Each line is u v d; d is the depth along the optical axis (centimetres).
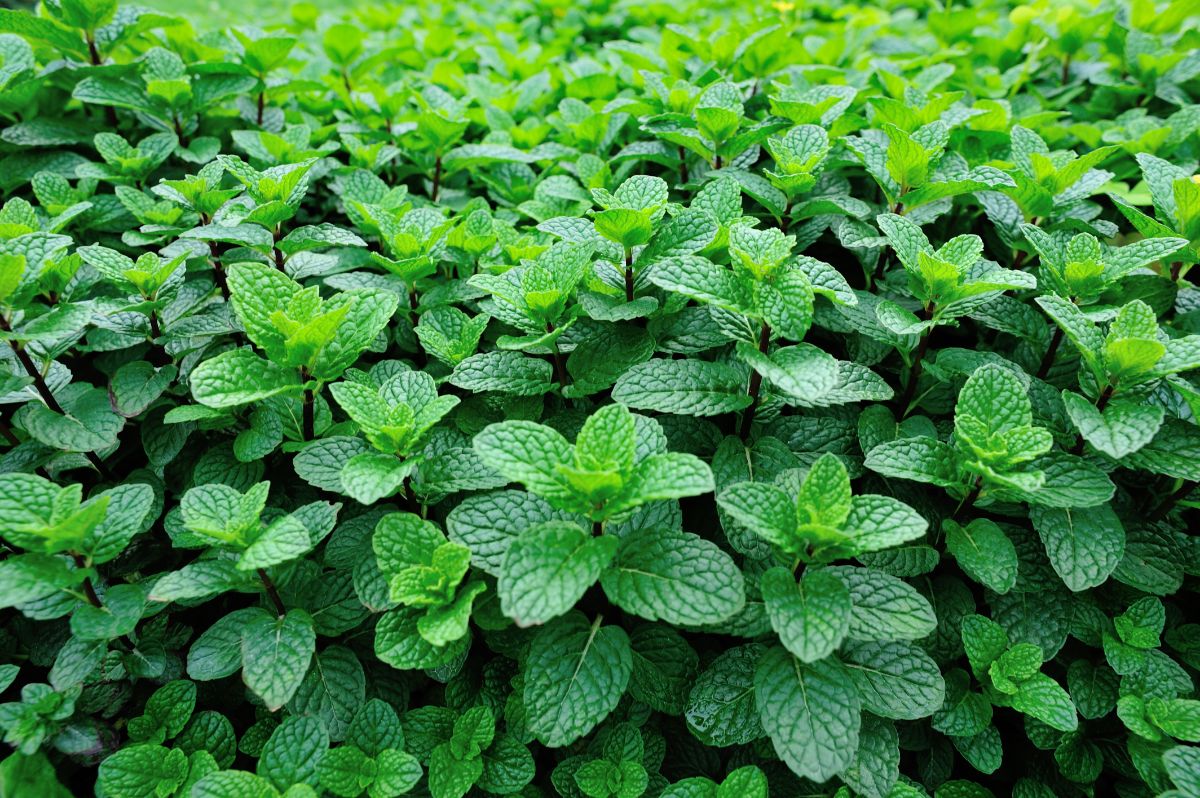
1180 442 35
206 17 95
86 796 36
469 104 60
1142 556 37
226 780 32
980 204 46
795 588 31
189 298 42
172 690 36
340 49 59
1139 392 35
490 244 43
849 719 31
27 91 47
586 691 32
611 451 31
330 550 36
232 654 34
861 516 31
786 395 36
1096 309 36
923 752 38
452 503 38
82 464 39
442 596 33
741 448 37
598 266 40
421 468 36
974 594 39
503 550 33
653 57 57
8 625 38
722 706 35
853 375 37
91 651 34
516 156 49
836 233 41
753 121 48
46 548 31
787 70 54
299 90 56
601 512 31
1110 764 37
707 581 31
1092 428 33
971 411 34
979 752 36
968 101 58
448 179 55
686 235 38
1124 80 60
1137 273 41
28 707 33
